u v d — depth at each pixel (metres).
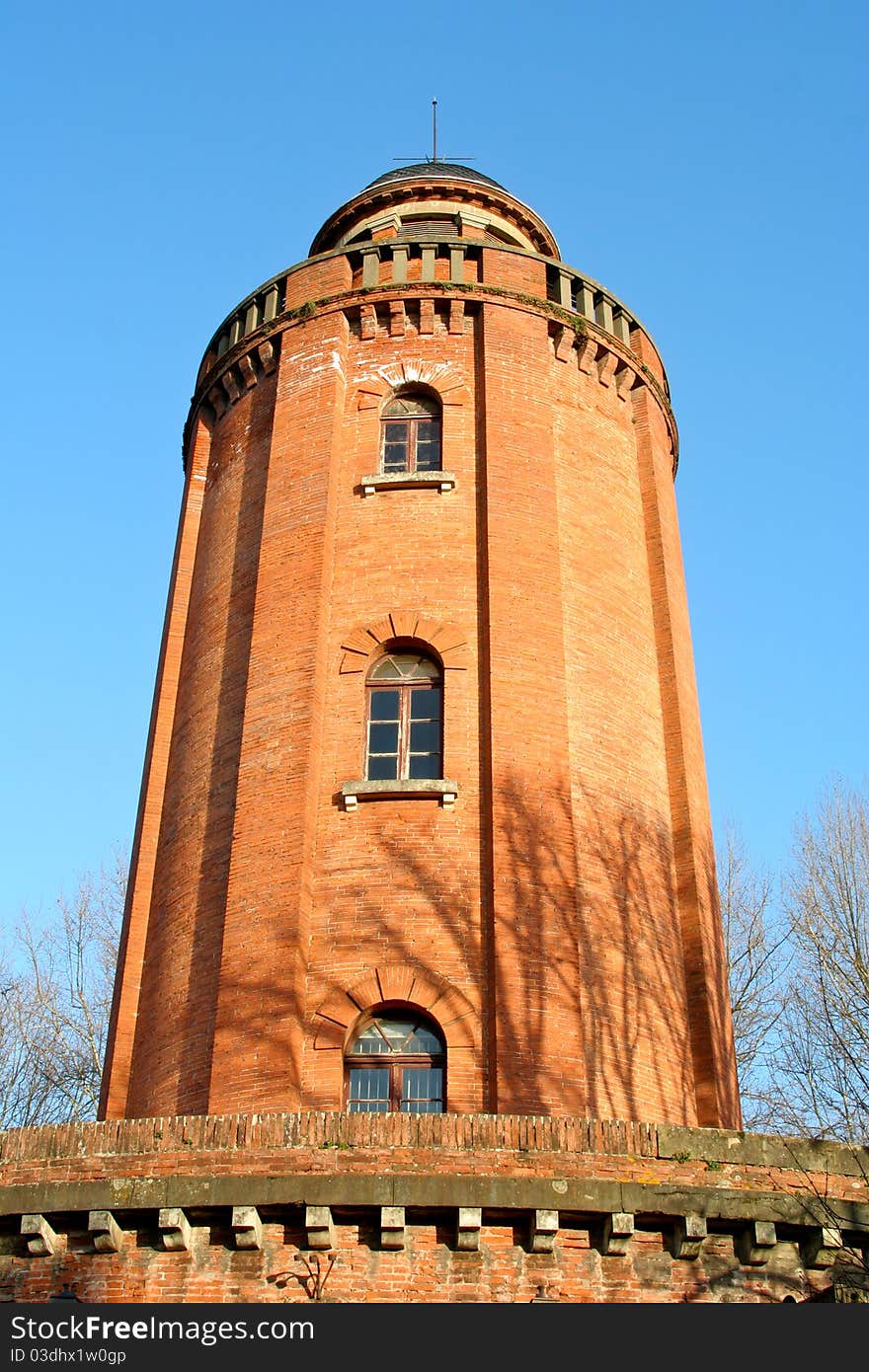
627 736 22.28
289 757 20.56
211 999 19.36
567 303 26.50
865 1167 15.60
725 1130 15.23
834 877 31.20
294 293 26.55
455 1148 14.47
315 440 24.00
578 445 24.89
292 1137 14.61
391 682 21.56
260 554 23.14
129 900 22.75
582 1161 14.55
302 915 19.16
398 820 19.95
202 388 27.75
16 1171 15.12
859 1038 28.03
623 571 24.25
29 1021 37.53
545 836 19.80
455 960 18.78
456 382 24.56
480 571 22.33
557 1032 18.20
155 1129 14.96
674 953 21.09
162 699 24.33
